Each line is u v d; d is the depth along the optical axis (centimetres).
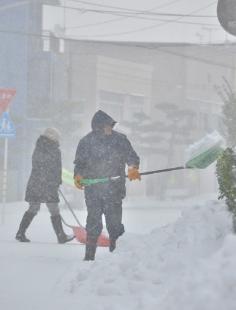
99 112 1830
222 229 1367
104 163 1812
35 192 2442
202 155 1694
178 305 1062
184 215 1469
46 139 2416
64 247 2314
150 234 1488
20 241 2478
